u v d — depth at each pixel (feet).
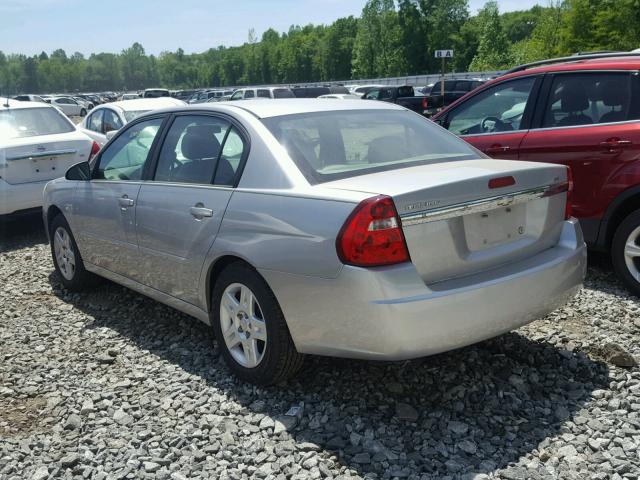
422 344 10.17
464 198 10.57
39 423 11.63
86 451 10.49
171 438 10.75
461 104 21.36
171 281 13.99
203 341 14.85
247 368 12.24
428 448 10.18
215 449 10.35
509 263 11.40
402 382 12.28
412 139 13.25
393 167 11.94
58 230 18.75
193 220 12.97
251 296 11.91
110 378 13.23
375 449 10.18
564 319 15.39
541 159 18.53
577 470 9.50
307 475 9.60
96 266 17.21
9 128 26.84
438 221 10.41
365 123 13.35
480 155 13.39
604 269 19.10
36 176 25.85
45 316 17.19
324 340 10.73
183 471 9.85
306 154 11.89
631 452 9.89
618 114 17.22
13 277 20.98
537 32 191.42
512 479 9.30
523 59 204.03
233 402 11.86
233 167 12.59
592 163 17.35
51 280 20.45
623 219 17.51
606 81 17.65
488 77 147.95
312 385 12.29
